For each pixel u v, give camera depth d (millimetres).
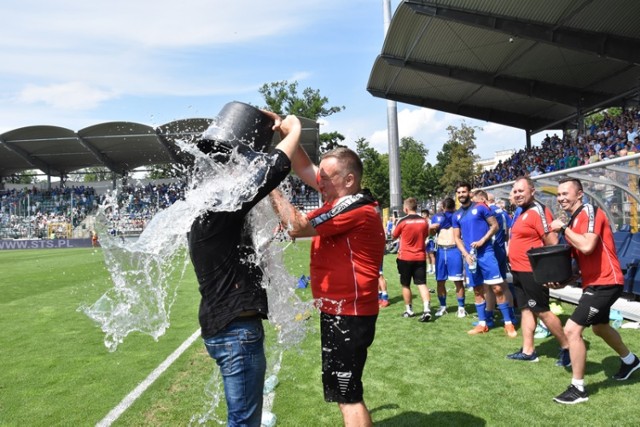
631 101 21688
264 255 2451
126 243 2479
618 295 3908
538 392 4117
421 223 7152
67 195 38750
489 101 24406
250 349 2258
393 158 23219
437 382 4430
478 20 14336
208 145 2250
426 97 24109
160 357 5398
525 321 5031
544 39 14477
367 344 2693
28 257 22625
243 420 2273
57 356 5520
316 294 2744
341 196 2740
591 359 4906
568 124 26656
